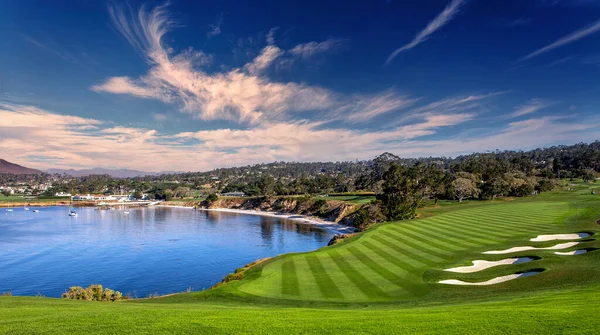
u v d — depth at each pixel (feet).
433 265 111.55
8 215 583.99
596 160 649.61
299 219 458.50
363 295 84.84
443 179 419.13
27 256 240.32
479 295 79.05
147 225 417.90
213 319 52.85
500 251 124.06
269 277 104.01
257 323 50.65
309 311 60.95
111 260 226.58
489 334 43.09
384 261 119.96
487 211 258.57
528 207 268.00
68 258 233.14
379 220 311.06
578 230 146.92
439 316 53.16
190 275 191.01
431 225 196.13
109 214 593.42
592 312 49.14
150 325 49.06
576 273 87.61
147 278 185.88
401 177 307.78
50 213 629.10
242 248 262.88
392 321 51.16
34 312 57.67
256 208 620.90
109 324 49.44
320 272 108.68
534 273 93.25
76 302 72.08
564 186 485.97
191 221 460.55
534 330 43.37
